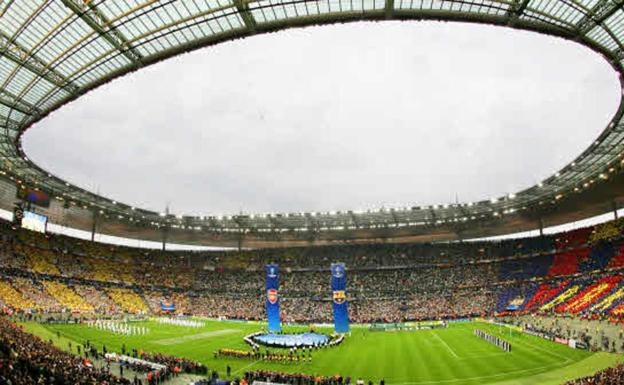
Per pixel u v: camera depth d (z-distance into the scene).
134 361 41.75
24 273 83.69
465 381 37.53
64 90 42.16
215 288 109.94
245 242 131.12
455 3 30.33
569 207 97.38
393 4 30.53
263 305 101.25
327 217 104.12
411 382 37.75
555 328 65.12
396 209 97.00
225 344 59.28
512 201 93.00
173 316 95.81
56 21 33.06
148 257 116.88
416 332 73.25
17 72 39.19
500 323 77.88
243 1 30.58
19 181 82.44
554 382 35.62
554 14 31.70
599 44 36.06
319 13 31.62
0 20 33.28
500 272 100.56
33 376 25.22
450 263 107.25
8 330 38.44
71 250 101.81
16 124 49.84
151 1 30.95
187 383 36.81
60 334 59.03
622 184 81.44
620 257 82.44
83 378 26.89
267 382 36.53
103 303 89.69
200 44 35.34
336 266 68.38
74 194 89.75
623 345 48.09
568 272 89.75
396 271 108.31
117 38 34.75
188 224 110.69
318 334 71.44
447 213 100.25
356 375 40.66
